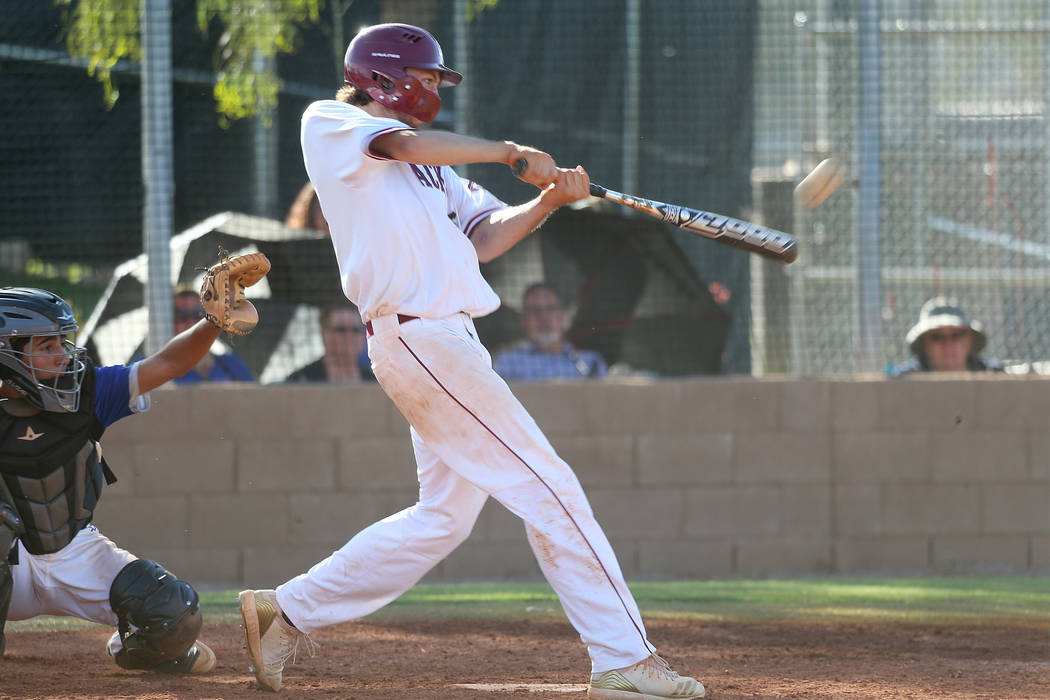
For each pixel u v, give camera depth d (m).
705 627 17.61
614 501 26.53
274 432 26.25
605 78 29.22
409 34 12.03
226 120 29.34
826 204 29.09
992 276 28.55
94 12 27.34
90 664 14.30
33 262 27.42
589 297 29.14
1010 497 26.73
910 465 26.77
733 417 26.64
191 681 12.91
